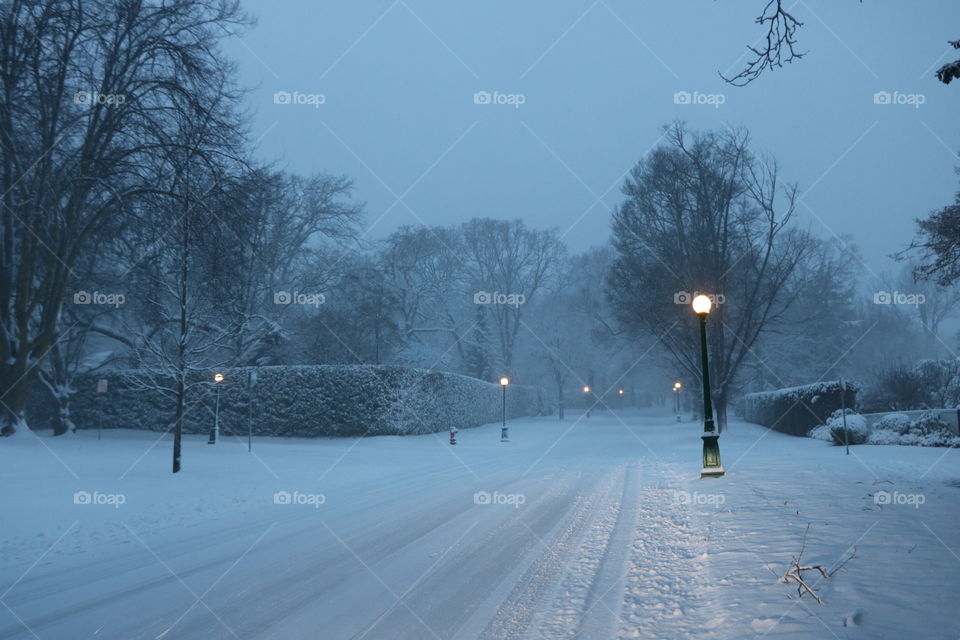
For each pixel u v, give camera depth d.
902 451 21.64
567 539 8.48
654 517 9.78
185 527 10.55
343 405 34.12
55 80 24.88
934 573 5.49
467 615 5.42
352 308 46.44
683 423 50.75
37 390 37.75
